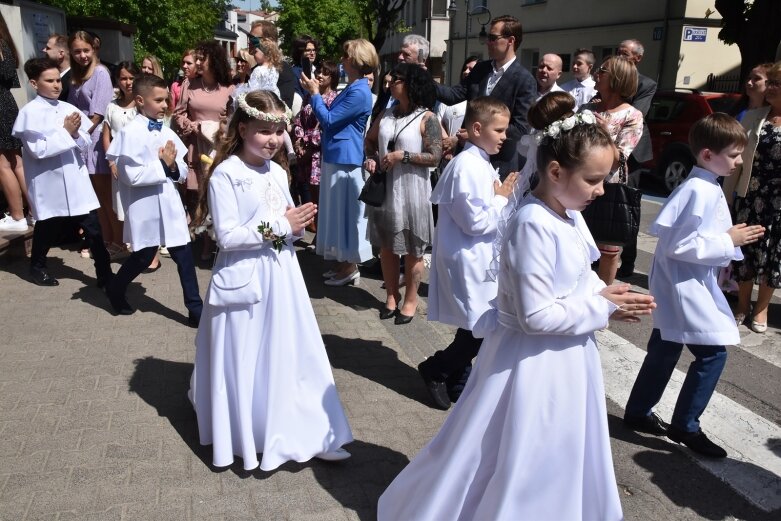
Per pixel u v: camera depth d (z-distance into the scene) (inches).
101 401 145.8
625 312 88.2
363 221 223.1
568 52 863.7
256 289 113.5
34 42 309.1
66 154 209.5
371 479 121.1
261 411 118.6
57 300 209.5
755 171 193.2
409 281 195.8
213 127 243.0
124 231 192.5
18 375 157.4
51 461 122.7
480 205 133.3
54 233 220.8
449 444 94.9
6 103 243.3
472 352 143.7
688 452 135.6
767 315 216.4
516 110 197.3
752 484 125.5
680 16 698.8
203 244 281.7
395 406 149.5
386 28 1033.5
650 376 137.4
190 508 111.0
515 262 85.0
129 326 190.1
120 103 237.1
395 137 182.7
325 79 266.4
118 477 118.6
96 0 548.4
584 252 89.6
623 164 192.4
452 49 1151.6
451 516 92.6
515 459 86.0
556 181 85.6
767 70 192.5
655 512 116.9
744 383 168.2
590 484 93.1
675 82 716.7
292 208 121.4
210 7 876.0
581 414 87.7
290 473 121.9
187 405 144.8
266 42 255.4
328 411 122.7
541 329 83.9
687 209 123.4
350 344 183.8
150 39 619.8
